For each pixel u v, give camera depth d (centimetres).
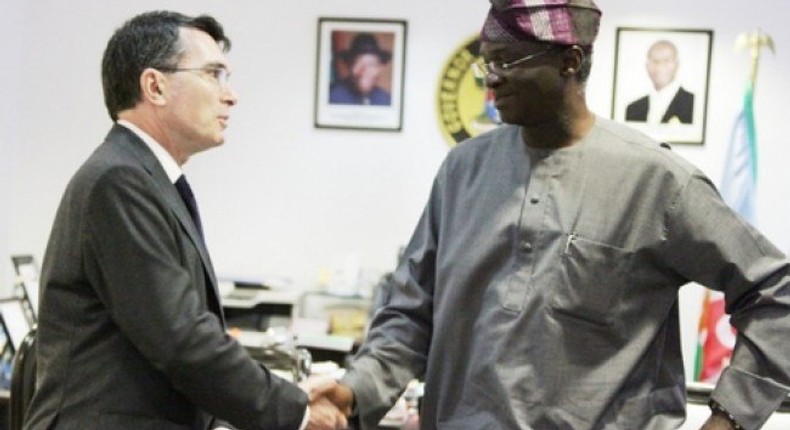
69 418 167
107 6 465
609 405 162
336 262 466
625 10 452
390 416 276
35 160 471
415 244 196
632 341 164
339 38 461
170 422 171
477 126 458
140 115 180
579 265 161
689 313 449
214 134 184
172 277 165
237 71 464
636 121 452
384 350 190
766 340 159
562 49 161
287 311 428
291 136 465
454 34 457
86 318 168
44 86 468
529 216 165
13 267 439
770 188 448
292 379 292
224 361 168
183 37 180
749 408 159
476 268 170
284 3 461
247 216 469
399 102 461
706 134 449
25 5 466
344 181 466
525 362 162
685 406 171
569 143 168
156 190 168
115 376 166
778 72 445
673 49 449
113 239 162
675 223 161
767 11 444
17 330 335
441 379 177
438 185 188
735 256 159
